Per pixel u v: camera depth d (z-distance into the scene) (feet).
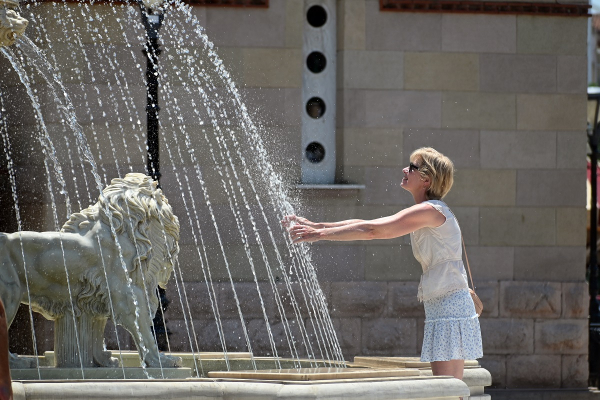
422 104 88.63
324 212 85.87
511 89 89.92
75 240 36.63
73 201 81.41
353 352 85.05
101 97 81.82
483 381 40.57
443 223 37.45
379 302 85.61
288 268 84.12
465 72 89.25
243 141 84.43
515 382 88.12
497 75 89.76
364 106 87.86
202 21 84.43
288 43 85.92
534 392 85.51
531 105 90.22
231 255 83.41
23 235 36.32
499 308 88.33
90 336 37.37
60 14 81.05
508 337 88.17
